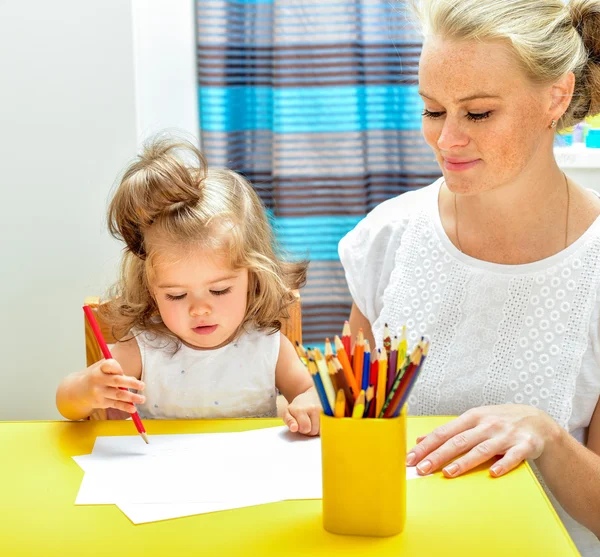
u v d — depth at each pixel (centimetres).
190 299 115
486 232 114
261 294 123
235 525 80
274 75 188
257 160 197
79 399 105
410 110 190
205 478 89
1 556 75
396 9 184
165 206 114
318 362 76
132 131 169
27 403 180
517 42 95
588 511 98
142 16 171
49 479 90
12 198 170
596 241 110
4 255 173
